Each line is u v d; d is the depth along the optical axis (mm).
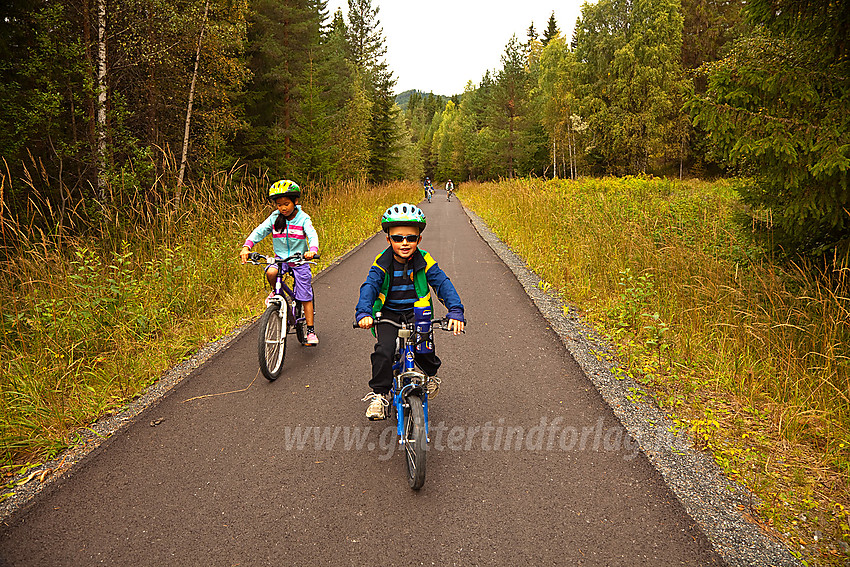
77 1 11125
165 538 2564
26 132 9656
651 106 38781
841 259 4816
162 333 5645
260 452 3371
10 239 6289
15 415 3711
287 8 20188
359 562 2389
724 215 8898
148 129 13773
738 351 4691
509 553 2438
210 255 7840
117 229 8094
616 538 2531
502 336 5637
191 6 12664
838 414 3652
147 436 3590
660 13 38812
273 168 19422
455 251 11672
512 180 23906
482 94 65562
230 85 15469
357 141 31219
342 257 10906
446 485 2992
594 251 8328
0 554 2455
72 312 5109
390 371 3268
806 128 4543
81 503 2852
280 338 4684
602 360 4871
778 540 2516
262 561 2402
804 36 5219
